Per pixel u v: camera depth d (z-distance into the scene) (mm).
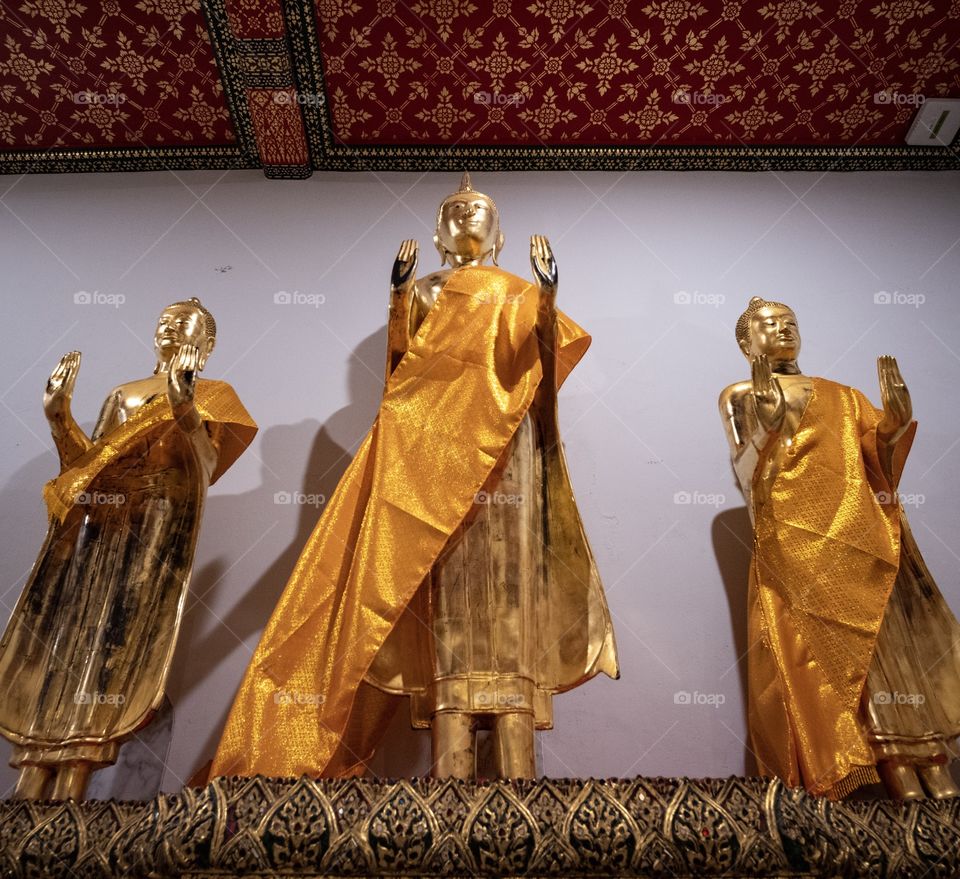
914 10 4496
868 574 3307
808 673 3262
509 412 3277
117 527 3488
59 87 4758
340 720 2959
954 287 4805
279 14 4465
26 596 3320
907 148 5113
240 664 3779
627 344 4570
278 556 4008
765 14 4535
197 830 2613
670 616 3924
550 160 5094
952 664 3340
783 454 3553
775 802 2740
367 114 4934
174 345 3883
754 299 4199
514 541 3223
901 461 3623
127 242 4820
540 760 3605
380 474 3268
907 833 2750
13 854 2617
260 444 4270
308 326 4586
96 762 3090
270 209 4953
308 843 2613
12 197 4969
